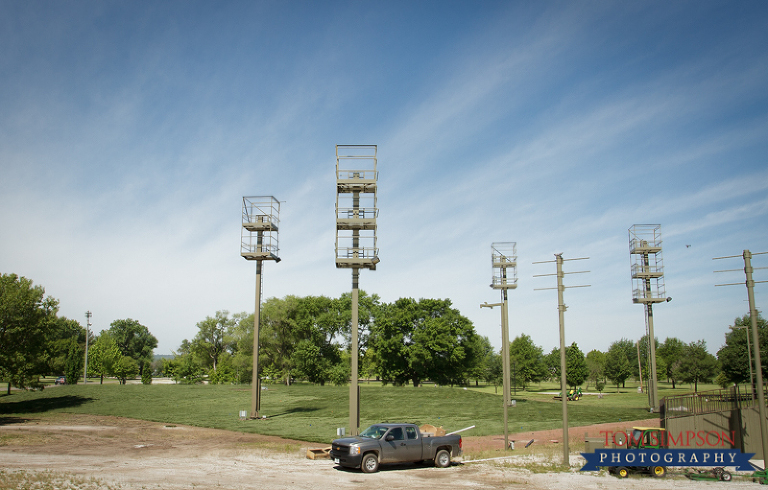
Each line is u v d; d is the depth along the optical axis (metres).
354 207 35.00
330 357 91.81
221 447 28.00
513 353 89.50
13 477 16.83
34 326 48.97
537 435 34.25
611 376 87.94
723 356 54.72
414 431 21.16
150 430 35.84
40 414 46.91
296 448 27.31
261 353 87.50
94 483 16.23
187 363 104.12
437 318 84.38
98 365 98.06
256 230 42.03
